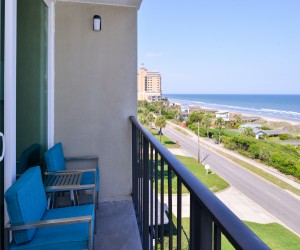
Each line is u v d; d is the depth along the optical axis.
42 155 2.65
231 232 0.55
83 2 2.95
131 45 3.09
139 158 2.36
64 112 3.01
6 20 1.66
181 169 0.98
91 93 3.05
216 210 0.65
